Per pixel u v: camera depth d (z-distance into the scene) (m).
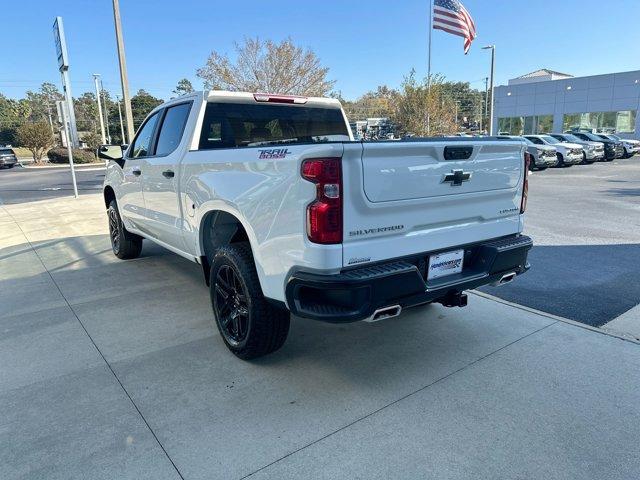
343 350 3.63
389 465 2.37
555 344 3.64
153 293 5.02
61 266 6.16
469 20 20.02
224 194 3.28
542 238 7.32
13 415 2.82
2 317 4.38
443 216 3.04
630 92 35.12
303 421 2.73
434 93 25.86
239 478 2.29
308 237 2.61
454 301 3.20
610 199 11.48
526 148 3.52
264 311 3.18
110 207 6.45
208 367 3.38
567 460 2.38
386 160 2.67
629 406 2.82
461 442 2.53
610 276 5.32
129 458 2.44
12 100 105.56
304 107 4.83
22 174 29.53
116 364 3.44
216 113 4.21
